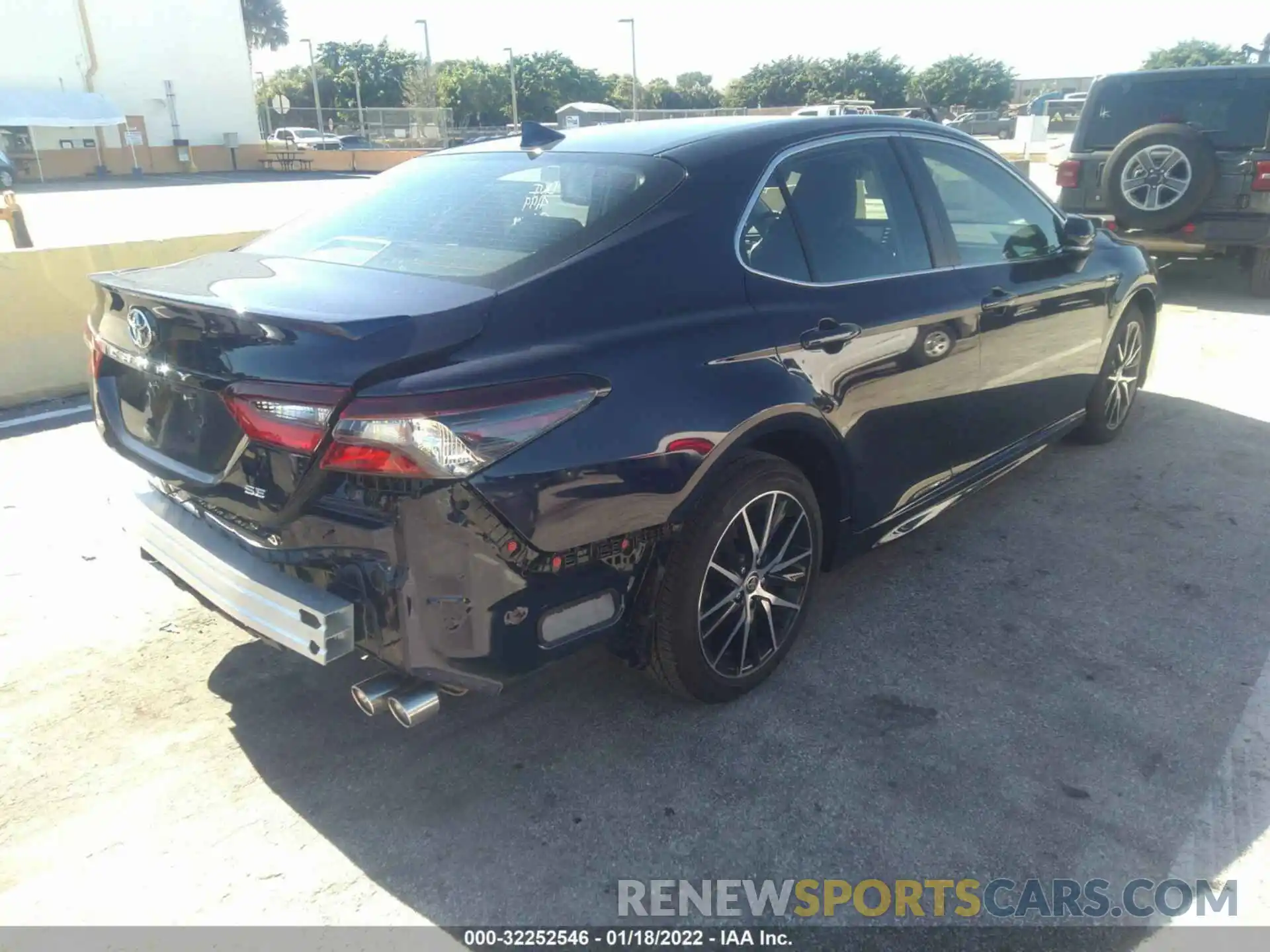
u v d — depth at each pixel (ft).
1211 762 9.27
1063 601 12.31
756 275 9.67
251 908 7.74
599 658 11.16
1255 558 13.41
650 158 9.85
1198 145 25.96
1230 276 33.91
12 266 20.29
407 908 7.77
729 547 9.52
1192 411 19.60
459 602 7.51
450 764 9.39
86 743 9.68
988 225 13.07
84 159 124.47
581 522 7.90
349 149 140.87
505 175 10.40
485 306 7.89
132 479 9.98
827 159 10.92
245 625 8.08
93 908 7.74
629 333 8.47
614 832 8.52
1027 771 9.17
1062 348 14.52
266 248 10.40
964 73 256.11
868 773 9.17
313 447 7.23
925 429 11.74
